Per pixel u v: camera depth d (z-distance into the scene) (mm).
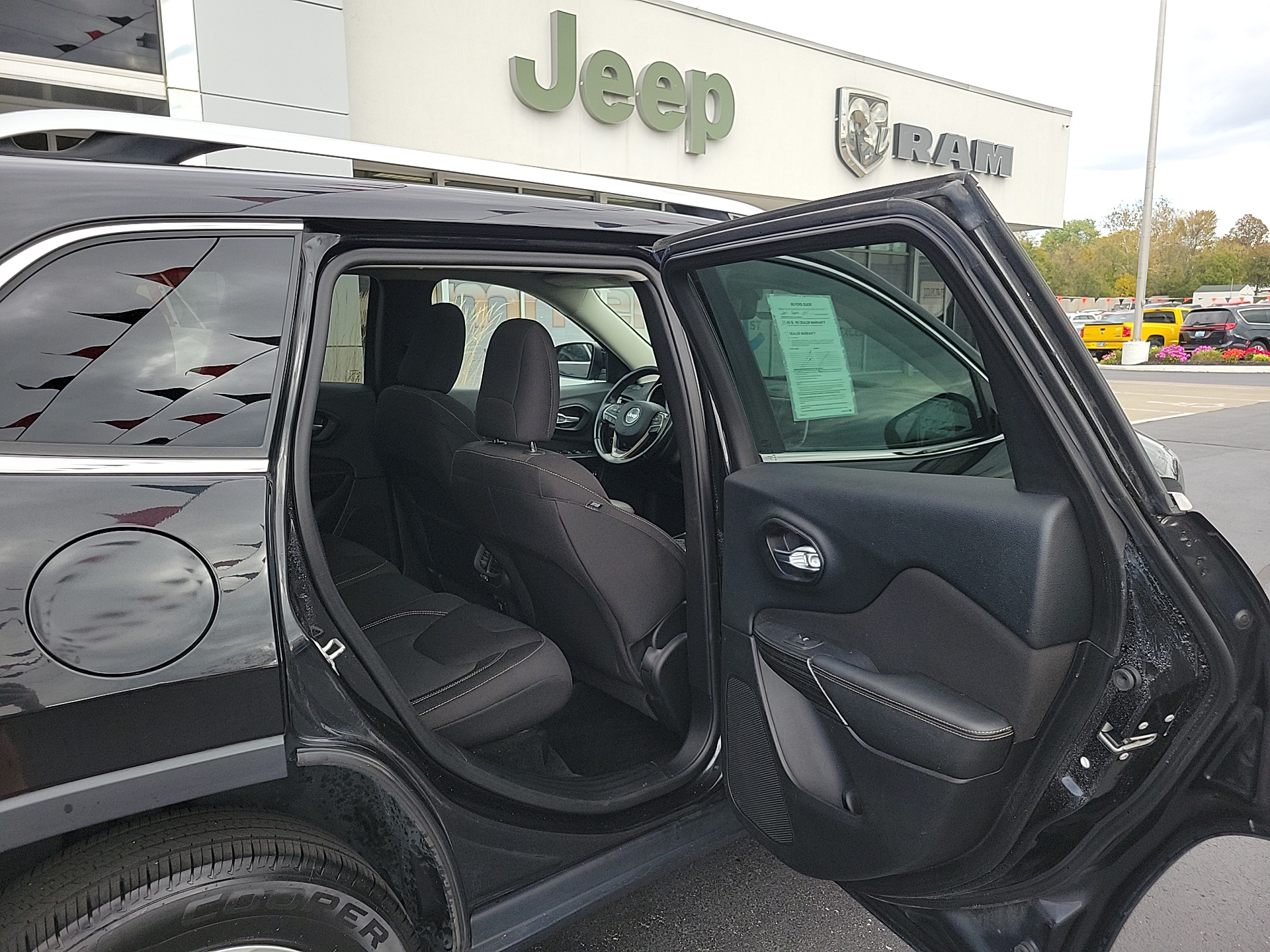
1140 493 1050
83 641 896
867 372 1504
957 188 1074
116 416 963
